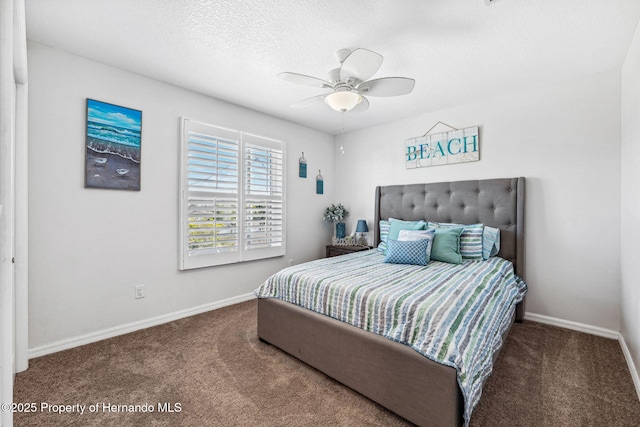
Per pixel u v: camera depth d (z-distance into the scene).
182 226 2.91
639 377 1.77
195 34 2.05
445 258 2.75
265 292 2.40
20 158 1.96
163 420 1.53
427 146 3.61
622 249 2.38
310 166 4.30
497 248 2.94
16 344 1.94
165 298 2.84
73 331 2.30
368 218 4.25
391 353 1.59
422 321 1.54
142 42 2.14
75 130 2.30
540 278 2.86
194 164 2.99
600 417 1.55
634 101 2.02
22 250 1.97
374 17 1.85
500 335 1.88
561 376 1.92
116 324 2.53
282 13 1.82
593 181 2.60
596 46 2.15
